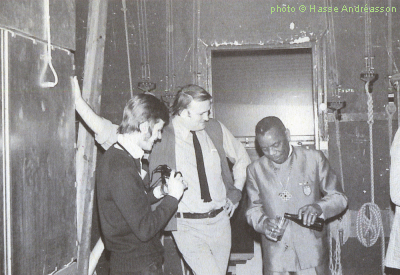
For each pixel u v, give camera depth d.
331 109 4.11
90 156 3.27
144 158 2.96
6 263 1.80
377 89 4.05
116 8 4.31
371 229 4.00
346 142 4.09
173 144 2.93
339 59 4.10
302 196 2.85
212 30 4.23
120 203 2.11
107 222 2.18
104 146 2.91
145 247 2.20
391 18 4.02
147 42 4.29
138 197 2.13
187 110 2.90
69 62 2.39
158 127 2.29
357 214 4.04
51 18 2.19
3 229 1.79
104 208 2.19
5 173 1.80
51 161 2.16
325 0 4.10
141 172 2.43
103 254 4.17
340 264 4.07
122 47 4.32
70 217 2.35
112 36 4.32
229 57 4.30
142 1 4.29
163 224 2.27
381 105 4.05
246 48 4.20
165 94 4.23
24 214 1.92
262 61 4.26
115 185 2.12
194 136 2.98
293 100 4.23
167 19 4.27
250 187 3.01
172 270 4.20
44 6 2.11
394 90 4.01
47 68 2.14
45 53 2.12
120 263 2.20
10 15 1.84
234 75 4.30
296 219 2.75
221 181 3.02
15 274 1.85
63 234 2.28
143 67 4.30
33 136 2.00
